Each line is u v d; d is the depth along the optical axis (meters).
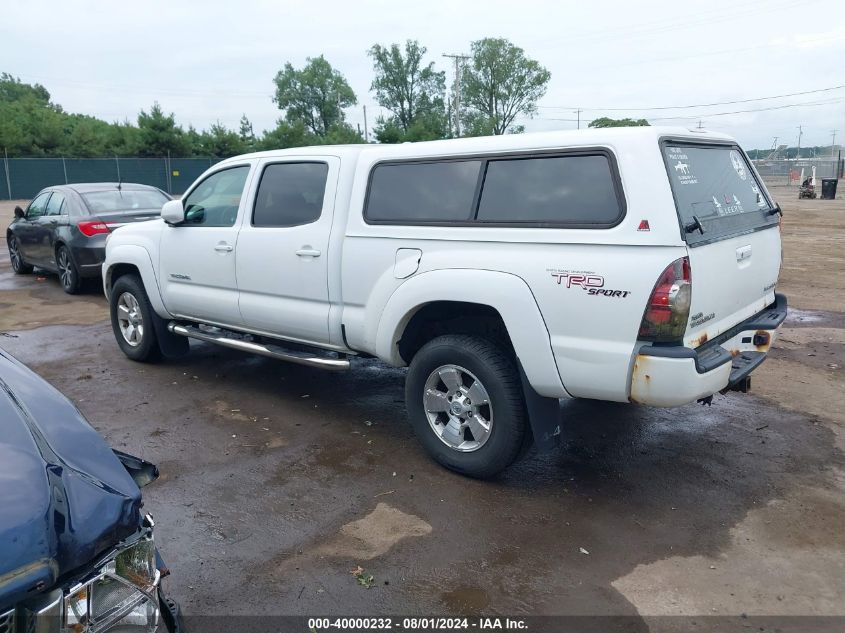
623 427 5.16
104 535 1.90
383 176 4.61
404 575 3.37
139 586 1.99
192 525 3.84
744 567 3.40
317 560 3.50
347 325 4.79
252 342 5.70
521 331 3.85
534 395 3.98
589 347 3.66
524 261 3.85
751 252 4.32
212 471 4.50
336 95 88.88
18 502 1.83
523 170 3.98
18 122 54.19
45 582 1.73
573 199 3.76
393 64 84.12
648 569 3.39
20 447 2.06
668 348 3.50
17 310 9.50
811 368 6.50
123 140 53.97
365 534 3.73
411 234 4.35
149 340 6.66
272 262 5.19
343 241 4.74
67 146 52.62
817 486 4.21
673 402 3.53
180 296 6.09
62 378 6.43
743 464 4.52
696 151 4.07
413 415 4.52
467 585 3.29
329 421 5.35
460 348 4.17
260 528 3.80
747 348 4.38
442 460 4.41
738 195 4.48
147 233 6.45
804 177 43.31
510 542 3.63
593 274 3.61
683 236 3.47
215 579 3.35
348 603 3.17
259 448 4.85
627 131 3.64
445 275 4.12
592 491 4.18
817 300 9.51
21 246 12.12
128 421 5.36
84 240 10.02
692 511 3.93
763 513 3.90
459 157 4.25
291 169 5.21
